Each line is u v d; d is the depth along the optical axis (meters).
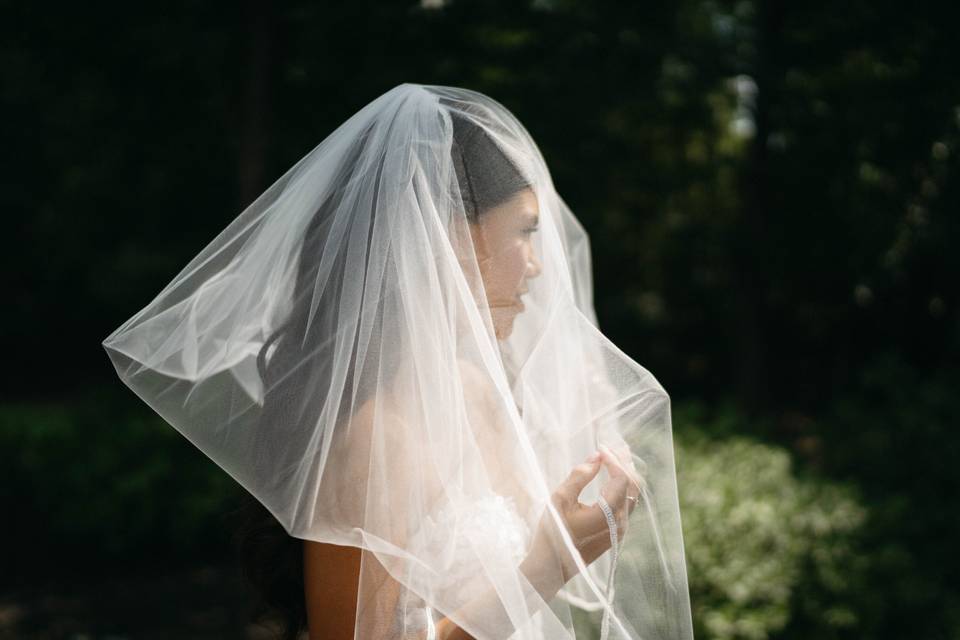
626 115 5.62
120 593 5.73
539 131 4.29
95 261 9.62
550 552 1.33
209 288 1.50
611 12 4.51
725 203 7.39
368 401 1.33
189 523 6.18
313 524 1.31
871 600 3.76
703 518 3.75
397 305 1.35
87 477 6.14
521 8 4.03
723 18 5.71
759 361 6.60
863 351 8.53
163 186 5.67
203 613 5.42
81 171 8.26
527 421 1.50
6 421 6.33
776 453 4.66
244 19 3.98
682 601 1.42
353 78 3.88
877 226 6.04
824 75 5.39
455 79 3.88
